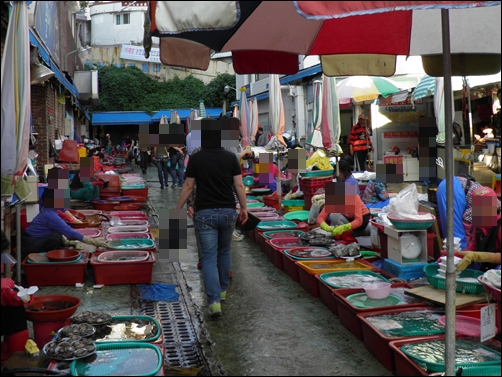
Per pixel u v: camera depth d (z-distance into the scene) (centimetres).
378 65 532
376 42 508
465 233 492
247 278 601
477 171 823
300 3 259
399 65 1130
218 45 463
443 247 558
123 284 564
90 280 581
